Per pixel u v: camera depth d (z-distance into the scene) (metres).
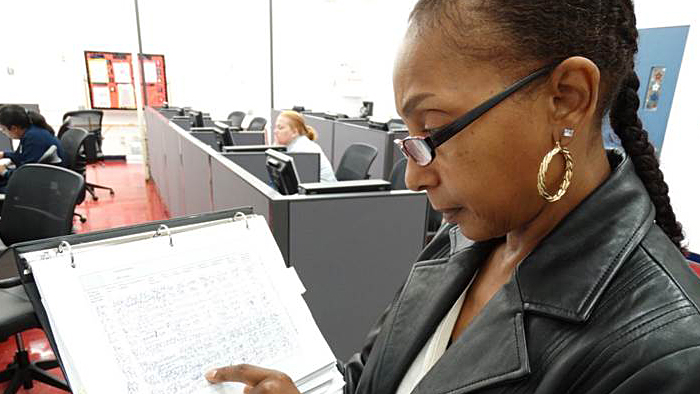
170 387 0.45
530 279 0.39
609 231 0.36
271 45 6.68
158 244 0.53
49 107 5.92
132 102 6.38
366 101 6.53
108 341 0.44
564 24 0.33
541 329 0.37
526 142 0.34
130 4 5.75
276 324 0.55
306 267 1.34
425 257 0.67
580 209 0.38
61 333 0.43
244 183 1.48
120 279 0.48
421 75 0.36
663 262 0.34
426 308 0.54
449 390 0.41
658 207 0.41
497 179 0.36
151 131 4.72
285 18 6.63
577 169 0.37
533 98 0.34
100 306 0.46
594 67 0.32
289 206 1.26
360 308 1.46
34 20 5.61
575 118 0.34
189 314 0.50
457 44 0.34
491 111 0.34
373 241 1.41
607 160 0.40
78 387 0.42
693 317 0.30
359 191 1.39
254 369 0.46
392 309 0.62
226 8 6.38
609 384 0.31
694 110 2.86
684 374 0.29
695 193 2.90
